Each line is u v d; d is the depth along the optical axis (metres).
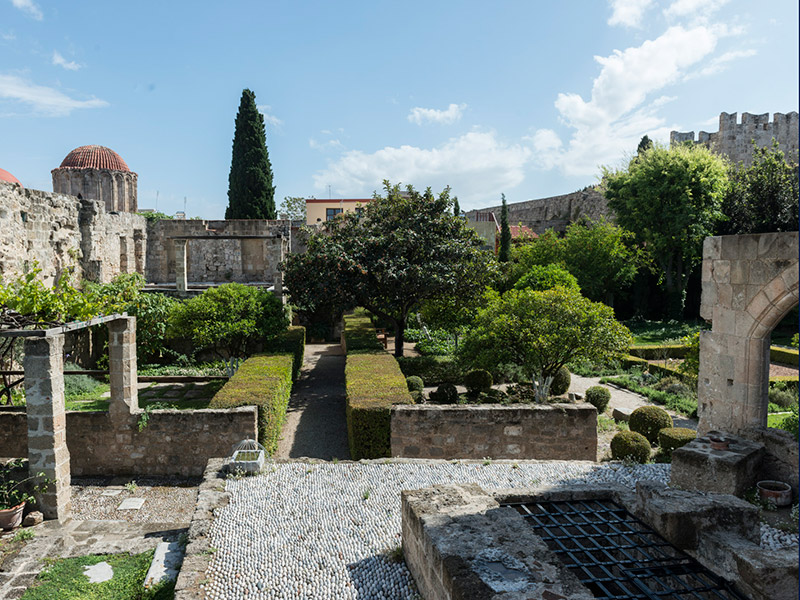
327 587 5.76
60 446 9.14
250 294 19.08
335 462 9.66
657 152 34.50
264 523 7.25
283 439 13.45
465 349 16.77
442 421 11.53
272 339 19.05
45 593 6.55
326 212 45.41
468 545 4.95
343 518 7.41
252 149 35.84
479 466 9.55
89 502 10.09
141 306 19.95
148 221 30.16
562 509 6.39
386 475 9.06
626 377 20.70
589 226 42.22
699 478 7.91
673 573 5.22
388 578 5.86
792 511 7.30
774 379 18.89
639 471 9.37
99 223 23.81
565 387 18.11
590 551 5.44
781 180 32.56
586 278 34.06
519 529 5.29
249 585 5.81
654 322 33.47
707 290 9.41
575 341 15.05
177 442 11.40
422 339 25.92
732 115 43.19
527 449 11.69
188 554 6.38
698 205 32.91
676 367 21.33
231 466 9.02
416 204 21.14
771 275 8.22
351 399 12.18
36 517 8.81
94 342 21.42
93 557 7.51
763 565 4.78
